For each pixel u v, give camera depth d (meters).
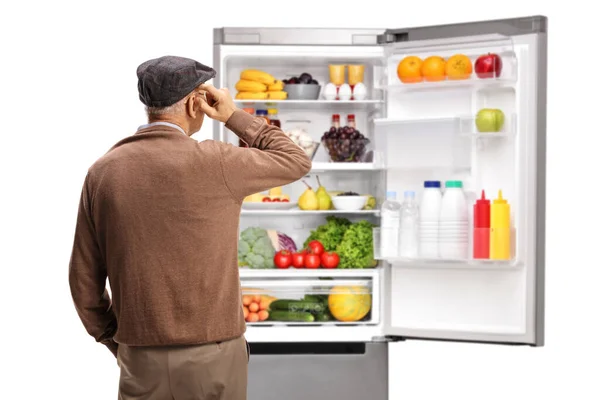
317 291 4.43
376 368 4.39
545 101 4.09
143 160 2.44
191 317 2.44
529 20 4.07
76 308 2.61
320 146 4.69
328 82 4.69
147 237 2.43
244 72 4.52
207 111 2.55
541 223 4.10
